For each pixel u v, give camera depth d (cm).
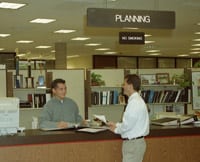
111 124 420
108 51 1847
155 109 956
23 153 396
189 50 1856
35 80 865
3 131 394
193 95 887
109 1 740
